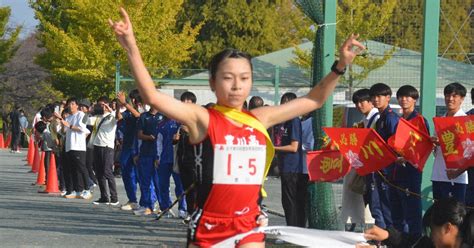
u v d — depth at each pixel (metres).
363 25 26.48
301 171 11.25
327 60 10.90
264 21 48.31
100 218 14.25
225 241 5.24
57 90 40.53
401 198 10.29
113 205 16.52
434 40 11.30
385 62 18.03
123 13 4.75
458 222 5.75
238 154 5.20
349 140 9.92
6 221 13.59
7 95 52.56
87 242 11.45
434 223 5.84
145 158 14.41
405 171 10.17
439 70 18.69
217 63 5.24
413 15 20.66
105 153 16.55
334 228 10.86
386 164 9.84
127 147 15.44
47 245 11.13
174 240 11.77
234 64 5.19
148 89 4.89
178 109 5.06
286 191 11.31
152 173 14.50
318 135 10.90
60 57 35.56
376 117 10.66
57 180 19.73
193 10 48.09
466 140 9.41
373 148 9.85
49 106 20.52
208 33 48.22
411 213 10.21
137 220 14.00
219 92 5.24
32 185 21.33
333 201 10.89
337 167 10.12
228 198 5.21
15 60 54.53
